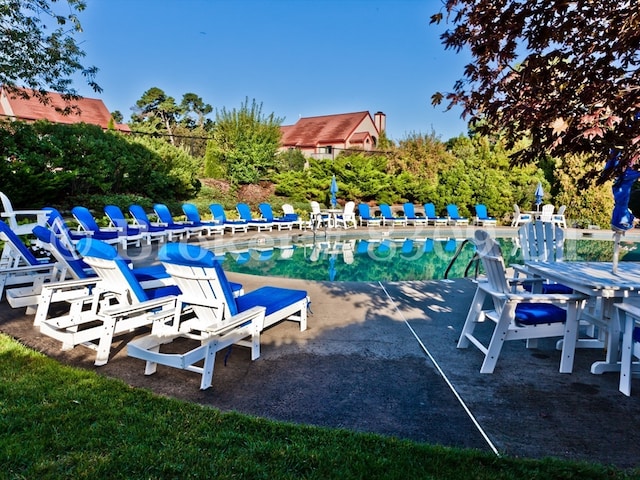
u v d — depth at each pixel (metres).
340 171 21.00
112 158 13.84
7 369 3.09
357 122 36.00
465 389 3.05
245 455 2.13
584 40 2.38
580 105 2.28
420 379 3.21
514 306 3.34
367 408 2.75
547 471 2.05
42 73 9.97
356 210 20.80
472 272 8.84
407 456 2.16
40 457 2.06
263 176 21.03
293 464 2.07
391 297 5.79
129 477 1.94
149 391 2.84
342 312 5.05
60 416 2.44
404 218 18.50
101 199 12.91
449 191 20.69
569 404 2.83
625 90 2.08
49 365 3.19
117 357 3.55
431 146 24.05
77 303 3.97
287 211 16.91
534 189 19.89
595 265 4.18
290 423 2.47
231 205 17.97
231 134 20.33
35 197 10.93
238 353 3.72
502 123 2.70
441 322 4.69
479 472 2.04
